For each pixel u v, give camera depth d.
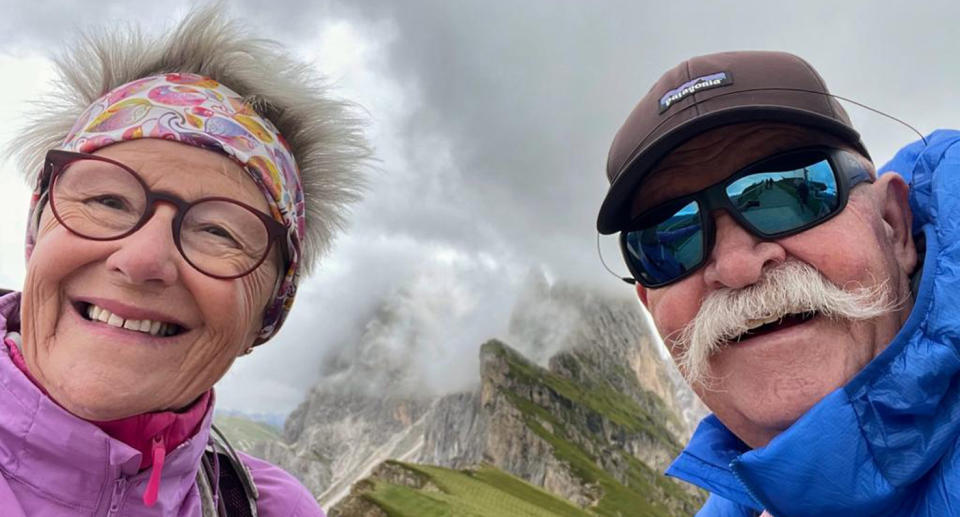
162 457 0.32
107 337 0.31
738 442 0.43
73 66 0.39
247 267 0.35
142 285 0.32
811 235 0.33
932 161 0.35
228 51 0.39
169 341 0.33
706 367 0.35
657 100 0.38
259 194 0.36
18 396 0.31
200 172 0.34
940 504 0.29
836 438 0.30
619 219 0.41
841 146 0.35
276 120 0.41
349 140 0.44
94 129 0.34
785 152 0.35
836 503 0.30
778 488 0.31
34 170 0.40
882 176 0.36
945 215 0.31
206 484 0.38
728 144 0.36
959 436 0.29
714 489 0.42
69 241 0.31
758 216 0.34
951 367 0.28
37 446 0.30
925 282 0.30
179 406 0.34
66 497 0.31
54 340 0.32
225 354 0.35
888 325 0.33
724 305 0.34
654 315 0.40
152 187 0.33
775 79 0.35
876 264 0.33
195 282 0.33
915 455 0.29
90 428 0.31
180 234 0.33
